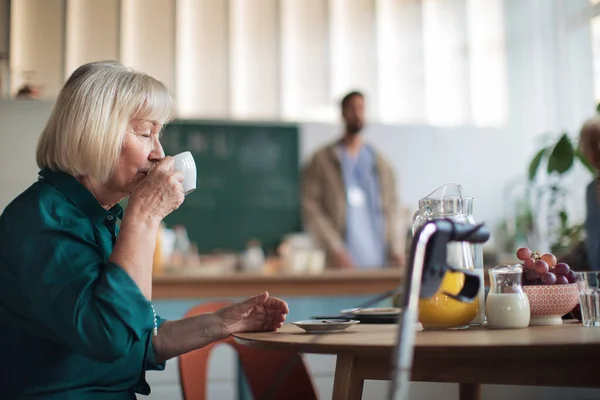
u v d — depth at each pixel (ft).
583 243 8.63
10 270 3.70
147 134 4.19
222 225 19.22
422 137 20.70
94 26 19.03
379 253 17.43
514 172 21.06
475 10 21.63
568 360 3.11
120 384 4.08
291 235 19.27
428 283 2.81
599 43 18.33
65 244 3.67
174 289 9.31
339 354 3.29
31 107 13.65
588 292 4.00
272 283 9.57
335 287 9.73
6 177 13.43
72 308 3.47
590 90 18.65
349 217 17.37
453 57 21.40
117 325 3.46
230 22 20.01
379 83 20.93
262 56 20.22
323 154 17.76
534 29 20.97
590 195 8.34
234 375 9.20
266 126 19.66
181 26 19.70
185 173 4.25
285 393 5.54
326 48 20.67
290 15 20.51
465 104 21.34
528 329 3.79
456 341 3.14
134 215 3.76
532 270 4.19
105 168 3.99
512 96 21.44
